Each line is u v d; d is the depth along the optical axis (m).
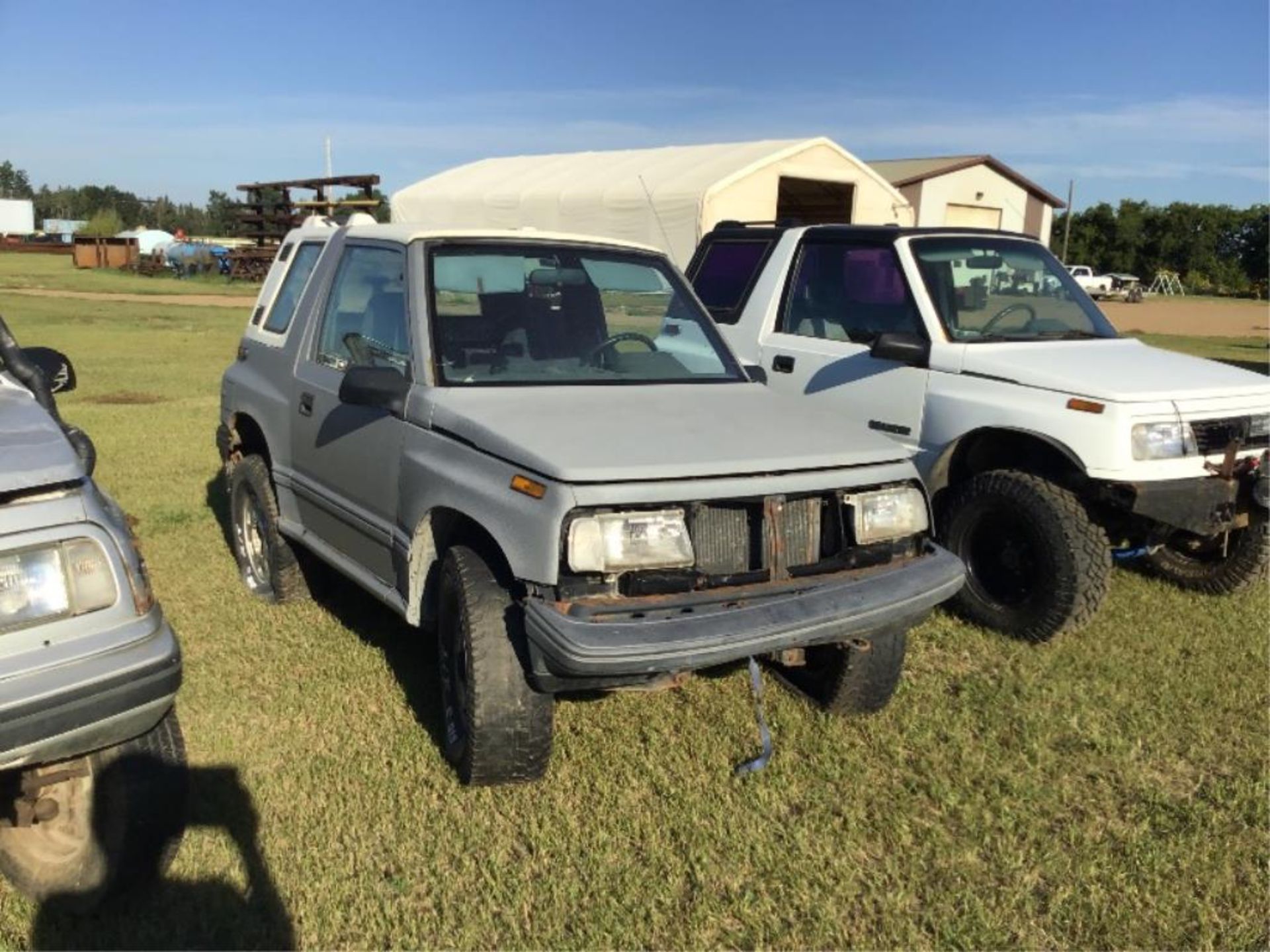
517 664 3.63
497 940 3.12
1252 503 5.49
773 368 6.57
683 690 4.70
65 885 3.18
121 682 2.72
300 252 5.75
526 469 3.50
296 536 5.27
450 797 3.80
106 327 22.27
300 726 4.32
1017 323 6.14
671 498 3.43
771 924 3.21
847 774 4.03
